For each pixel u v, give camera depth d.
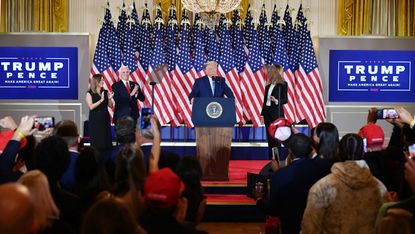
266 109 9.96
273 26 11.26
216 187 8.16
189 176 4.28
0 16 11.34
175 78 10.97
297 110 11.14
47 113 11.26
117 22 11.54
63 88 11.25
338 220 3.98
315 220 3.96
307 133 11.14
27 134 4.27
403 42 11.46
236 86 10.97
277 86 9.87
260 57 11.03
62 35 11.20
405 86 11.50
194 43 11.15
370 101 11.51
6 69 11.20
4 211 2.12
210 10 9.37
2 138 4.85
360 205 3.97
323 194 3.96
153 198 2.98
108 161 5.04
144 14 11.23
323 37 11.42
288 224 4.57
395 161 4.75
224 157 8.13
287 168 4.56
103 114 9.58
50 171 3.80
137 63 11.17
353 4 11.67
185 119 10.89
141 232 2.57
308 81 11.03
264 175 6.60
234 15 11.30
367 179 3.96
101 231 2.39
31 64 11.23
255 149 10.84
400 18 11.65
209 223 7.88
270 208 4.61
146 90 10.91
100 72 10.96
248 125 11.12
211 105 7.91
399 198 3.75
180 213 3.55
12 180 4.11
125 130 5.21
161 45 10.95
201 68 10.98
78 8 11.57
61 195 3.81
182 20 11.11
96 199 3.71
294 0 11.72
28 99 11.26
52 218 3.18
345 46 11.45
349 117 11.47
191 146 10.66
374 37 11.44
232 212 7.93
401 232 2.44
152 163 4.68
